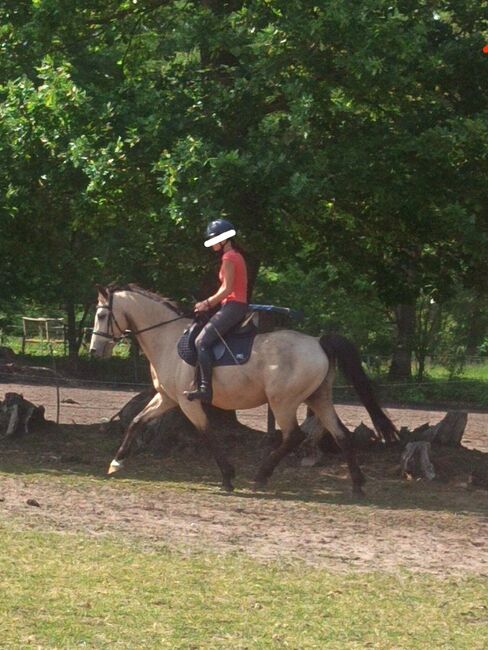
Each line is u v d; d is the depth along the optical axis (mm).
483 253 15227
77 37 17672
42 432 18062
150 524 11570
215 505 12906
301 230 17109
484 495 14102
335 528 11820
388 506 13234
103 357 14703
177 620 8094
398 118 16156
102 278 32469
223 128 15633
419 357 36125
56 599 8445
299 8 15164
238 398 14078
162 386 14516
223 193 14781
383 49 14906
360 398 13992
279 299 35438
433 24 16609
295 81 15023
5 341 44250
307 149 15227
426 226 16641
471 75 16156
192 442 16891
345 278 18797
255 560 10094
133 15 17531
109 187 15594
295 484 14664
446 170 15727
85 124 15867
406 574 9828
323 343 14062
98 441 17625
